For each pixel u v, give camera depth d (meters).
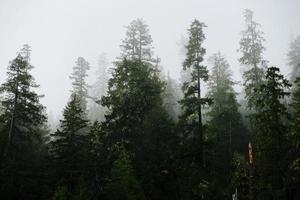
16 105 30.88
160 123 34.16
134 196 26.50
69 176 29.14
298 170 24.27
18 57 32.97
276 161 25.58
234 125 40.12
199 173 31.78
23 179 28.88
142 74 35.81
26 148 34.34
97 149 31.78
